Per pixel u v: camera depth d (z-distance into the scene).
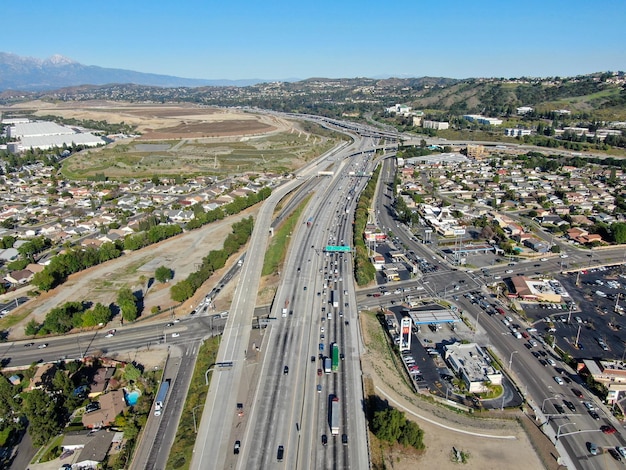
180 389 116.94
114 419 107.69
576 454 97.25
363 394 111.31
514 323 150.38
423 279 182.25
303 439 97.69
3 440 101.56
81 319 146.62
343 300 160.00
